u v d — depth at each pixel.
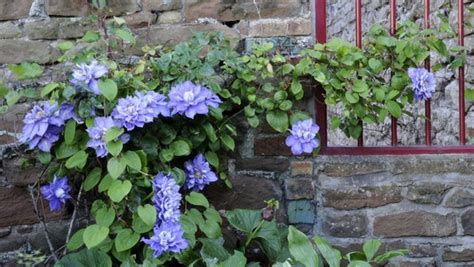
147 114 2.20
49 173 2.44
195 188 2.49
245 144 2.65
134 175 2.27
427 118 2.73
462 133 2.76
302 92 2.53
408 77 2.62
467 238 2.69
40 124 2.25
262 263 2.62
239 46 2.62
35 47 2.58
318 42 2.65
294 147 2.45
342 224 2.67
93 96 2.27
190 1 2.62
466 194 2.67
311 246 2.21
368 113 2.62
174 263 2.46
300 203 2.68
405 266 2.69
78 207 2.54
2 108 2.41
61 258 2.40
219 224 2.53
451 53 2.94
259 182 2.66
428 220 2.68
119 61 2.55
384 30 2.65
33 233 2.60
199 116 2.44
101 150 2.20
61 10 2.58
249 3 2.63
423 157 2.69
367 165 2.67
